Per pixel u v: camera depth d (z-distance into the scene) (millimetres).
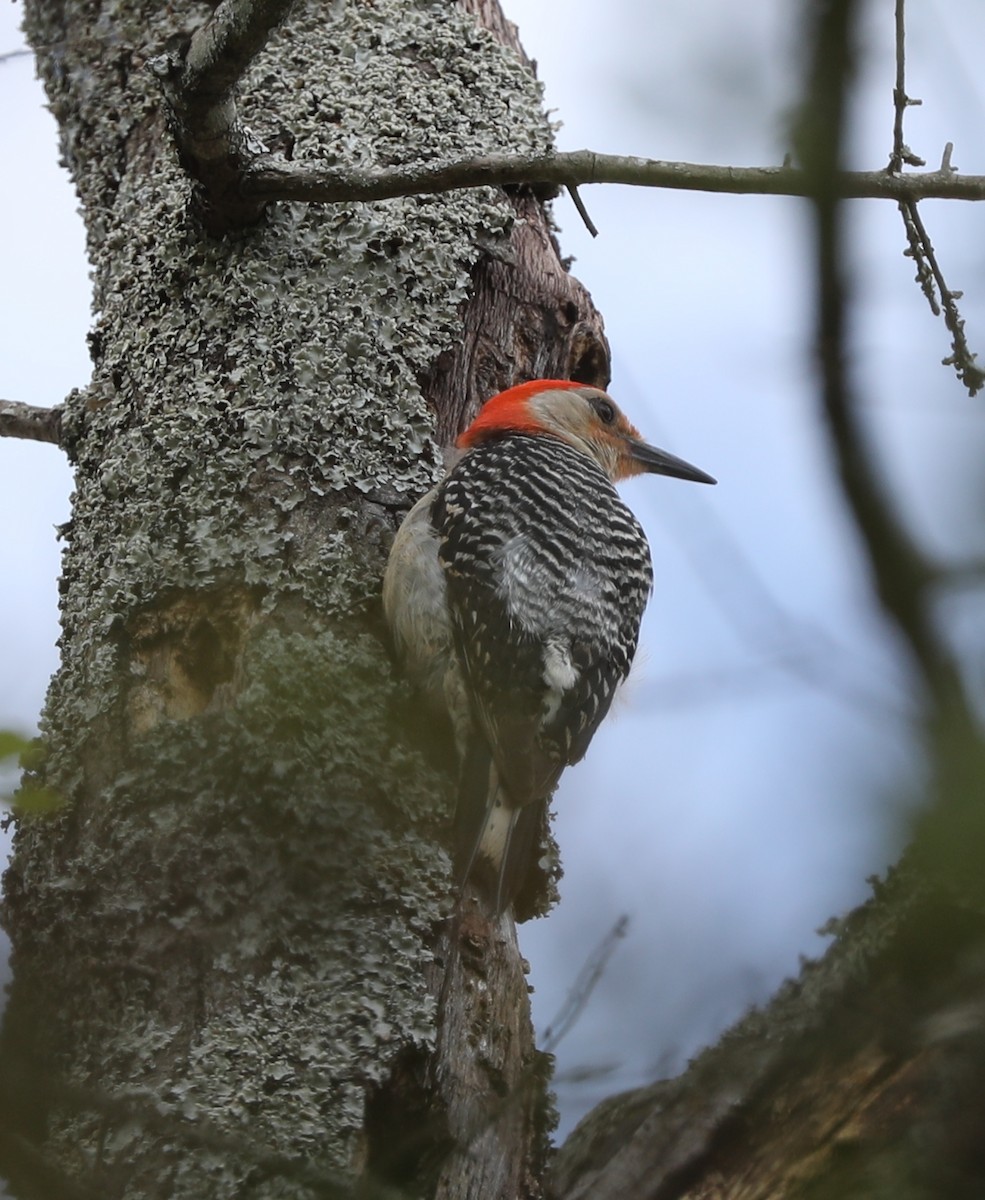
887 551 4852
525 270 12391
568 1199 7637
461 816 9836
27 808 6691
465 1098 9180
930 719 4770
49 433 11523
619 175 9688
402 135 11922
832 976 7059
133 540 10195
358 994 8781
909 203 9297
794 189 5355
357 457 10602
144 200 11789
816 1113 7047
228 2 9633
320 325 10906
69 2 12938
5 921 9398
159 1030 8633
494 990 9648
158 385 10820
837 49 5121
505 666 10242
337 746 9523
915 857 4730
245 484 10297
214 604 10078
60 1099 6848
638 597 11500
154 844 9078
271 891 8961
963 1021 6504
